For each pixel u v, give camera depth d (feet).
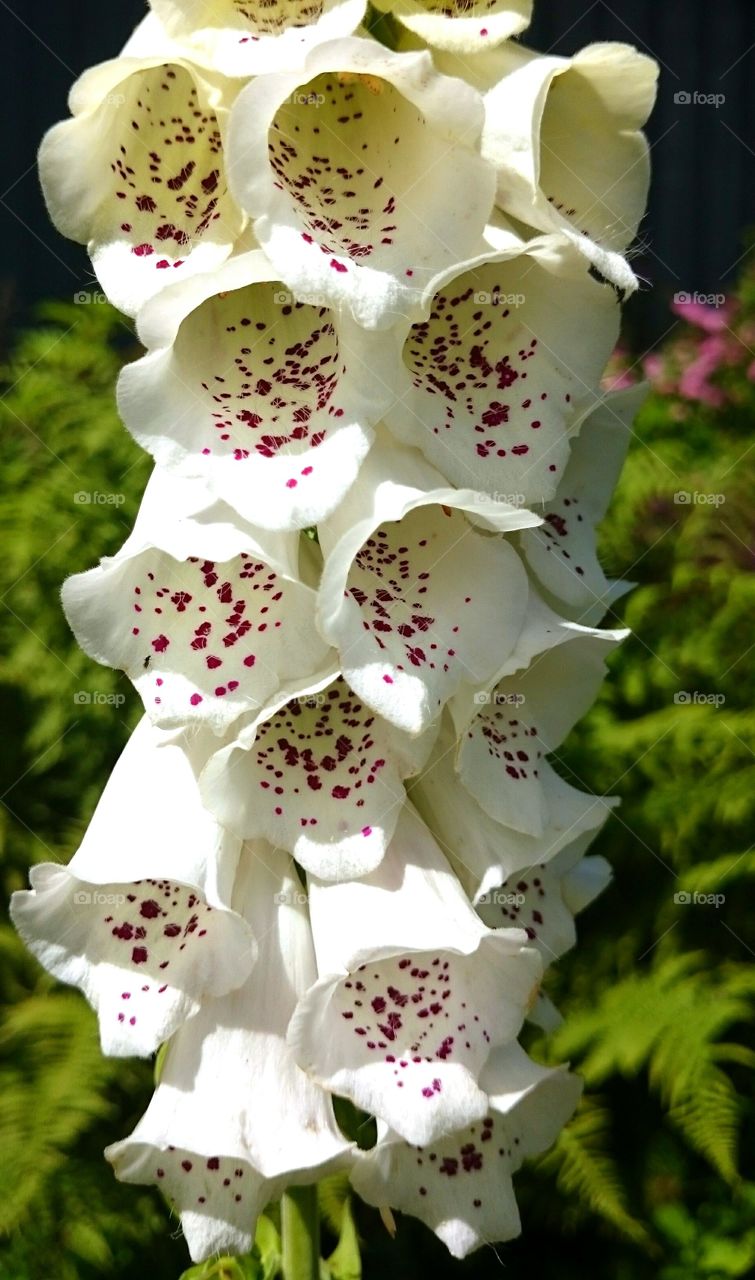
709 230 2.69
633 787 1.71
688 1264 1.64
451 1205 1.21
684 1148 1.69
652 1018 1.62
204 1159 1.18
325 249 1.10
